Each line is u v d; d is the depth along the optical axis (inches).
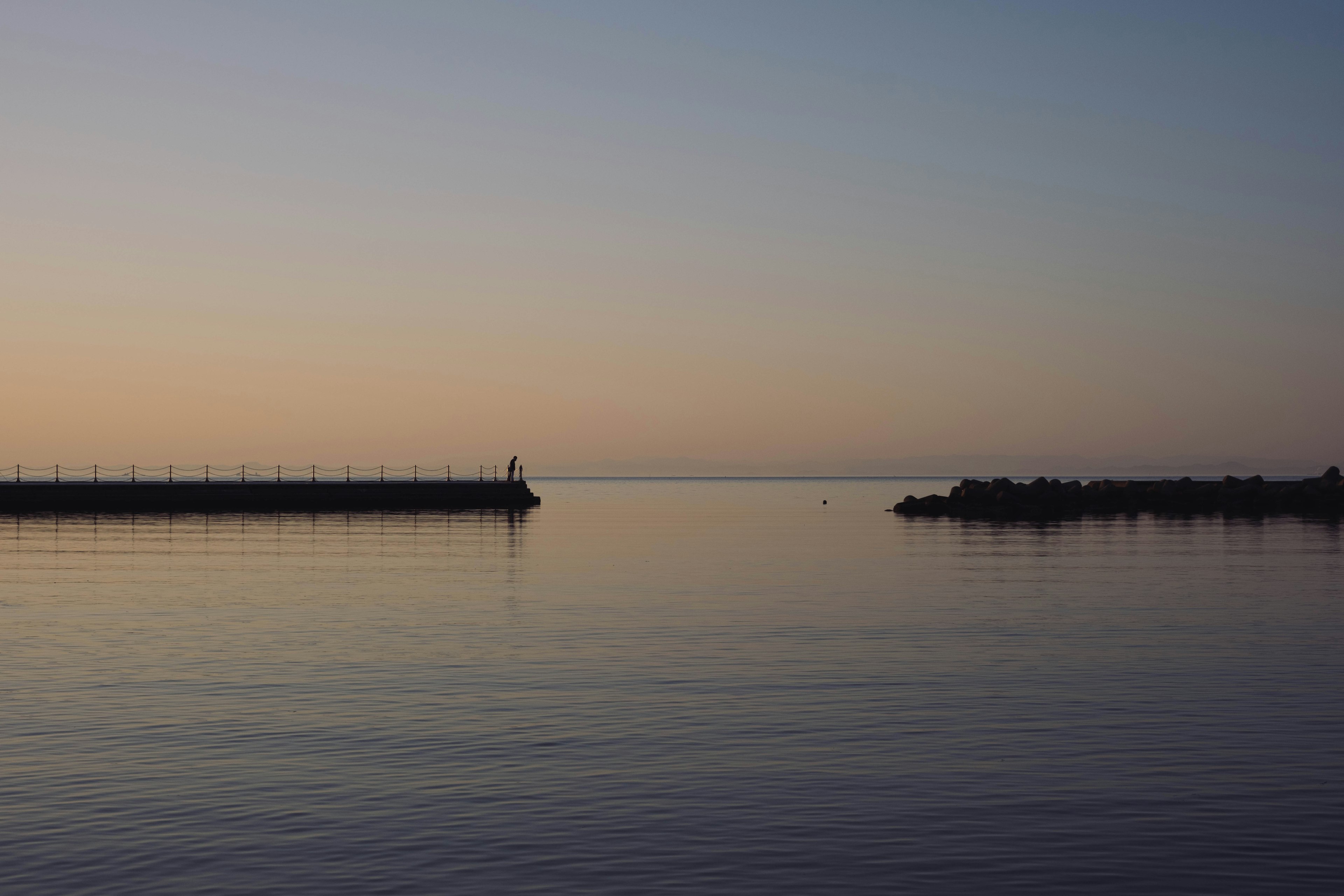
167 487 3454.7
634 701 685.9
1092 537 2405.3
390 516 3289.9
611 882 396.2
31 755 557.6
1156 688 725.3
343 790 502.0
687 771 532.1
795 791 501.7
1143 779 518.9
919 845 433.4
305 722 629.0
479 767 539.2
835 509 4662.9
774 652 864.9
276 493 3563.0
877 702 683.4
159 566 1604.3
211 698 692.1
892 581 1439.5
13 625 1005.2
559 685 733.3
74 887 390.6
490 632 973.2
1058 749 572.4
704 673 775.1
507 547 2064.5
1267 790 501.4
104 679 748.6
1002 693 709.9
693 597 1243.8
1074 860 417.4
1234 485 3870.6
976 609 1139.3
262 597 1227.9
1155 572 1556.3
